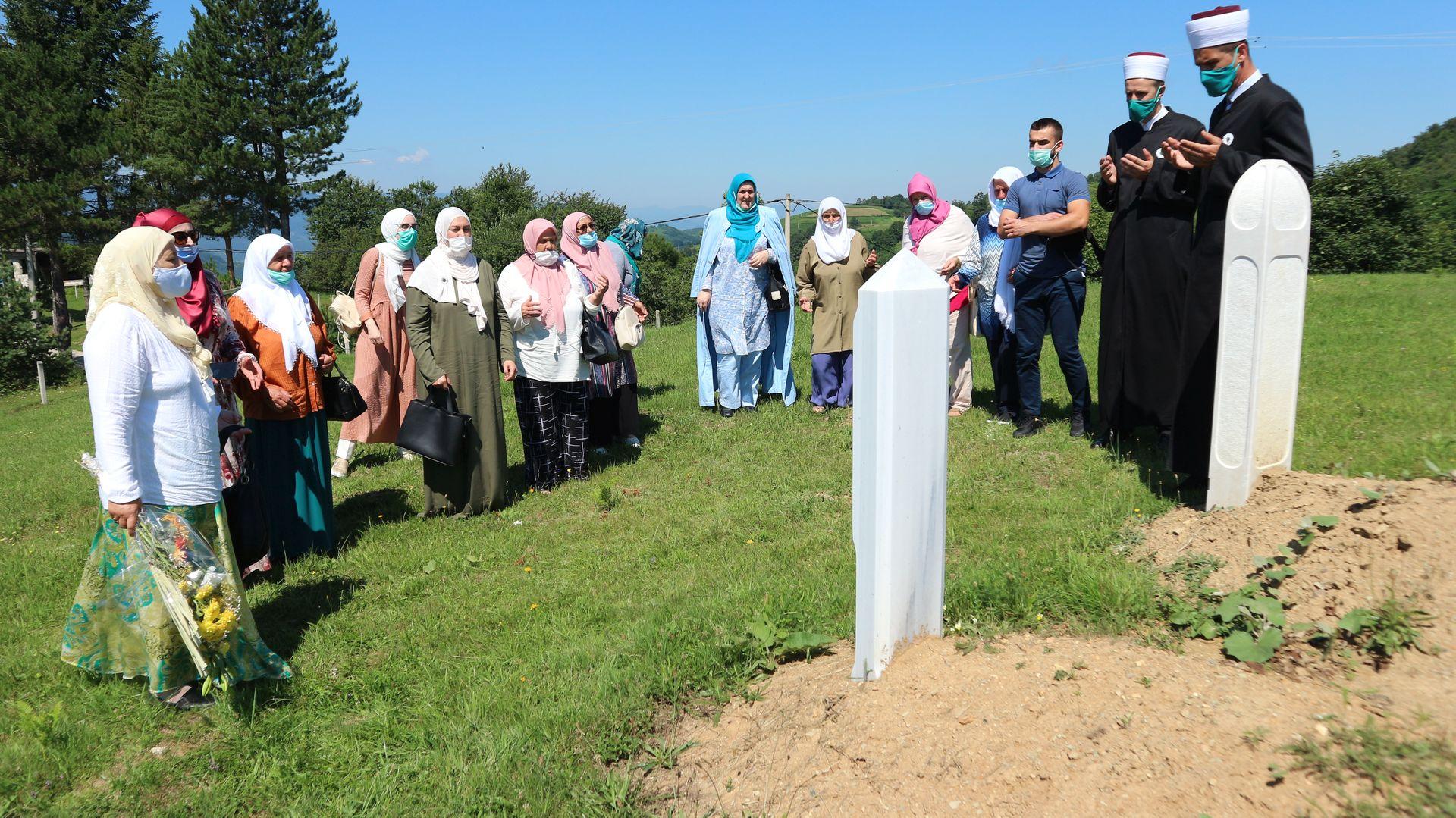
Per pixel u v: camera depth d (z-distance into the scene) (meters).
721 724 3.40
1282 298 3.87
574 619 4.65
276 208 48.84
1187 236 5.28
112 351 3.48
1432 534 3.09
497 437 6.53
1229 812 2.28
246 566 5.11
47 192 39.91
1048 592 3.69
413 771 3.39
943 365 3.14
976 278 7.71
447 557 5.74
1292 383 3.93
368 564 5.70
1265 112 4.39
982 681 3.05
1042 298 6.46
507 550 5.83
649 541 5.73
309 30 47.84
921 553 3.27
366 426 7.96
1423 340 9.05
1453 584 2.92
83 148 41.25
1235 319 3.93
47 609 5.20
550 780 3.17
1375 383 7.12
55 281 42.66
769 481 6.69
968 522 5.01
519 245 58.12
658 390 10.84
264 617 4.94
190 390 3.70
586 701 3.60
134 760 3.58
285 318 5.63
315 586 5.36
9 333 27.66
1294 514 3.60
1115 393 5.67
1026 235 6.38
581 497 6.76
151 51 50.47
